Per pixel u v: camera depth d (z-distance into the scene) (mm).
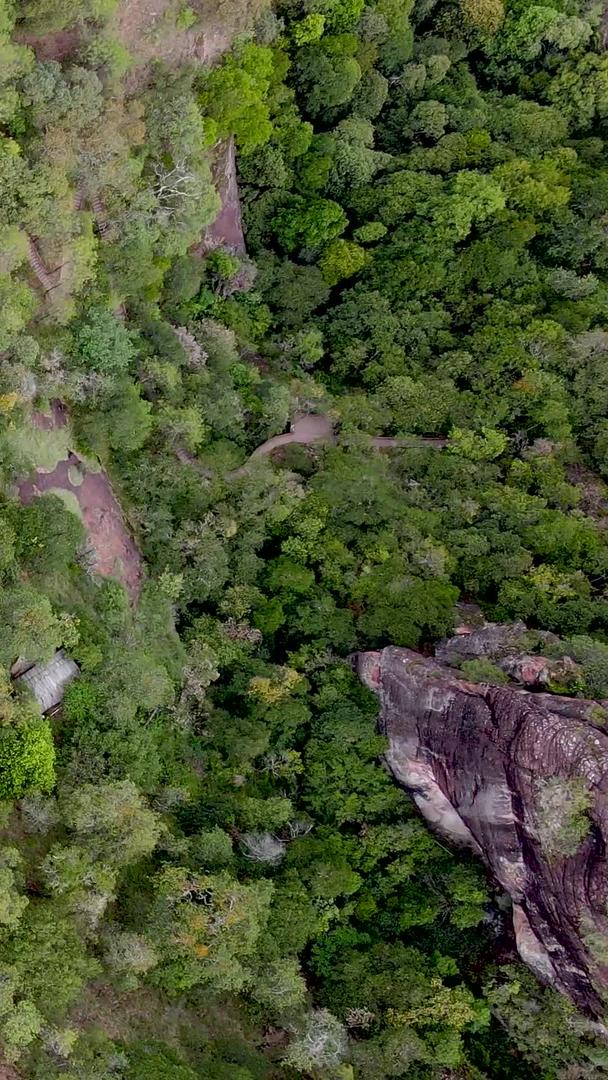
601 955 28812
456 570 42188
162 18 35219
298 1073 30328
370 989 32750
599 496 46625
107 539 35719
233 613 38219
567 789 29766
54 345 32438
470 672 35500
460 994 32938
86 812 27047
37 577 30734
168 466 37656
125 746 30141
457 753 34594
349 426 45531
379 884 35375
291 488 41469
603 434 47188
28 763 26031
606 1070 32062
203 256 44969
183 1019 29359
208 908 28406
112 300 35375
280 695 36188
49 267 32344
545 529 42844
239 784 34688
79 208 33469
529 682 35375
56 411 33750
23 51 28750
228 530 38250
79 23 31203
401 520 42406
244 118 41594
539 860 31250
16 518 30438
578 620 40031
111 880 26703
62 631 29219
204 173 38281
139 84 35938
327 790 36062
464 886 35000
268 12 42281
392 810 37156
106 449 36375
